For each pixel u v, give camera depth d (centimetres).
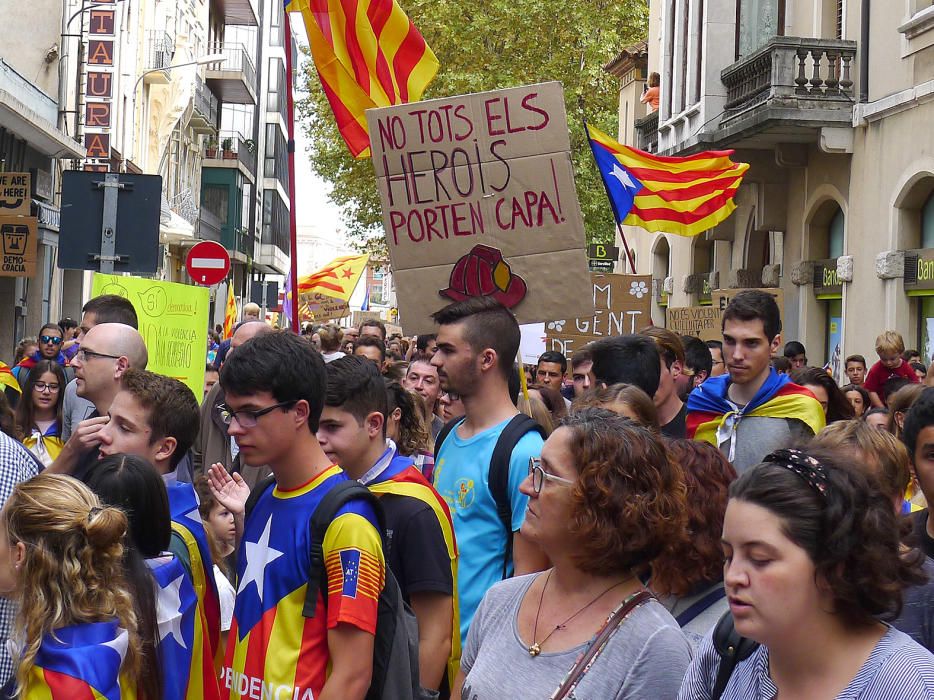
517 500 445
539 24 3183
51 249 2858
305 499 367
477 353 470
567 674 305
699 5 2462
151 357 932
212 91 5491
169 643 384
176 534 423
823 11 2064
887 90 1808
